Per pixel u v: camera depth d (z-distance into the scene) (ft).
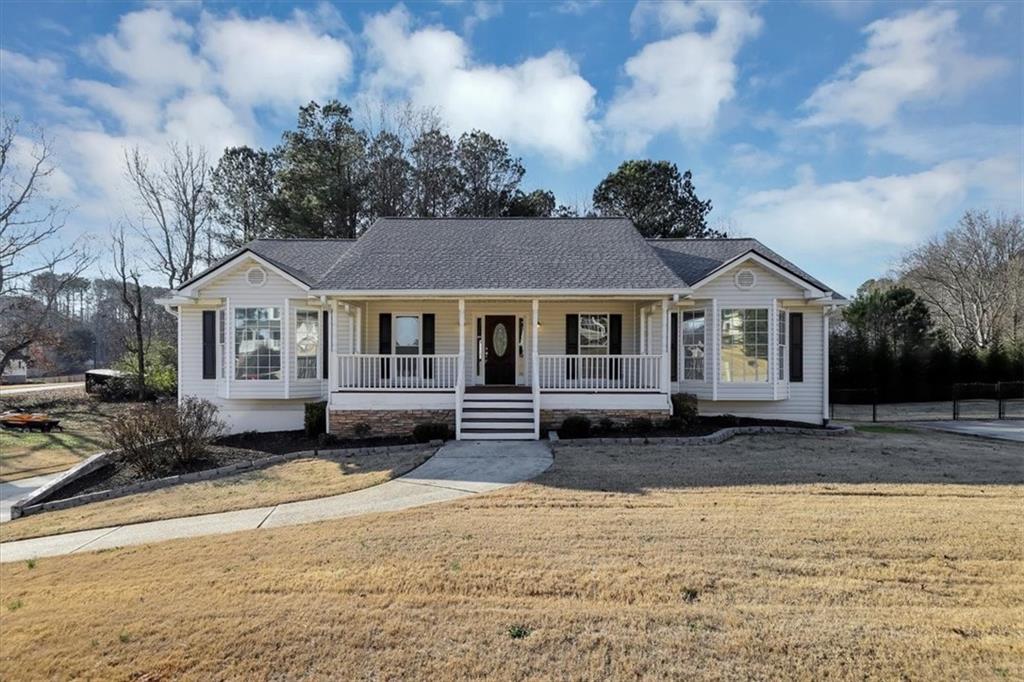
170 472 38.52
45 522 28.71
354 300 50.65
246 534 23.49
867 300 102.89
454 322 56.70
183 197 99.30
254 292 50.01
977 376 97.60
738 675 11.93
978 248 118.93
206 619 15.02
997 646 12.84
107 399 83.61
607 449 39.42
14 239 79.30
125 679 12.47
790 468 32.63
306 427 47.73
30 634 14.64
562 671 12.21
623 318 56.03
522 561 18.48
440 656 12.89
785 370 51.31
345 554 19.76
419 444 43.06
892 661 12.31
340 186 102.68
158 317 113.09
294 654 13.19
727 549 19.25
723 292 50.39
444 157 113.19
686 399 47.80
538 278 47.34
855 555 18.61
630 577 16.99
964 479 29.89
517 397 48.21
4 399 81.25
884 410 81.15
